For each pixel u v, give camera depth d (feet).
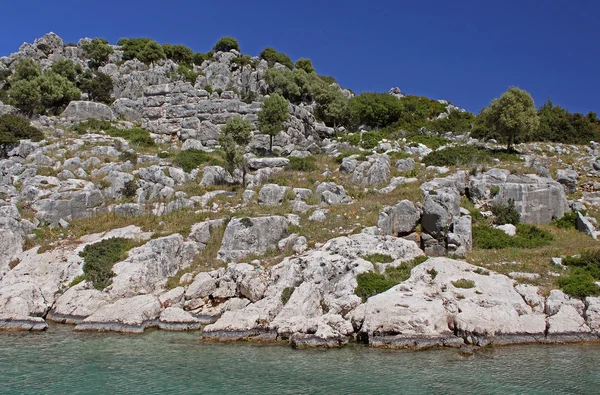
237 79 213.25
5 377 51.52
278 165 130.72
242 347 62.90
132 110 175.11
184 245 91.71
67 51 224.74
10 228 93.40
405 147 143.33
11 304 73.97
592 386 48.62
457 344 61.62
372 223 93.45
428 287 71.10
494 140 156.35
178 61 248.11
